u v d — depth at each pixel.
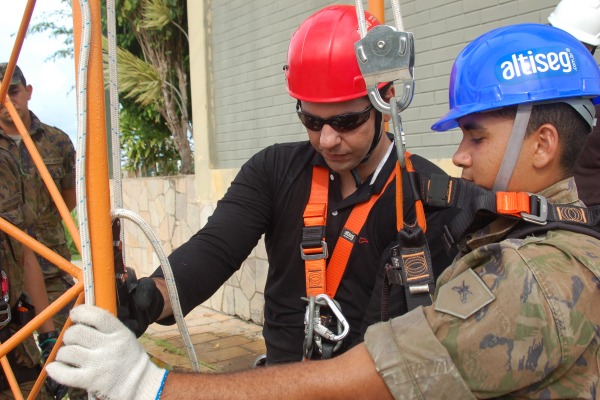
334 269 1.67
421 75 3.51
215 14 5.27
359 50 1.20
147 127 7.62
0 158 2.36
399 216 1.37
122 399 0.95
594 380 0.91
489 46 1.09
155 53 6.99
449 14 3.33
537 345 0.88
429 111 3.48
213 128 5.39
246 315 5.07
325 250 1.63
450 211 1.60
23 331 1.16
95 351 0.95
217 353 4.33
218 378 1.01
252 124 4.96
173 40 6.97
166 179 5.87
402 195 1.50
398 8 1.21
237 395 0.98
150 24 6.59
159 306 1.42
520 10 2.98
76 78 1.05
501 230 1.07
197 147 5.48
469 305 0.93
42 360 2.85
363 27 1.23
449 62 3.35
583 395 0.90
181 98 7.03
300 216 1.71
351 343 1.65
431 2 3.42
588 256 0.93
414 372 0.93
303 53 1.55
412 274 1.38
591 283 0.91
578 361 0.91
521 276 0.90
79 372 0.94
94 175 1.02
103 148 1.03
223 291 5.37
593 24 2.33
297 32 1.63
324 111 1.54
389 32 1.17
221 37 5.23
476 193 1.11
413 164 1.69
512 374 0.89
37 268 2.68
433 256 1.60
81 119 1.00
